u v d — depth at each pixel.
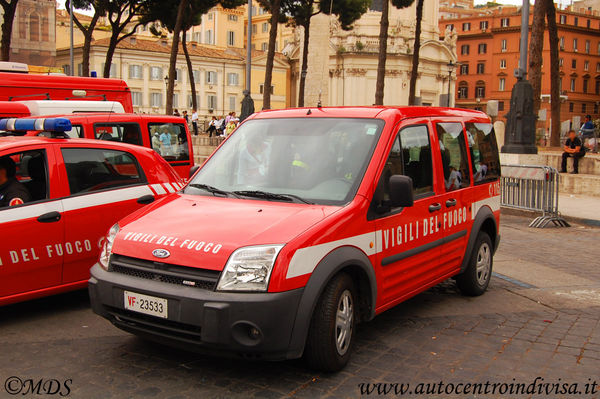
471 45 94.00
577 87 90.94
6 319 5.54
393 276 4.91
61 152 5.74
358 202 4.50
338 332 4.30
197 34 87.69
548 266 8.30
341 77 65.94
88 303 6.06
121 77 61.75
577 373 4.49
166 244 4.07
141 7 33.09
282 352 3.87
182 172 10.39
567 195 16.75
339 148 4.89
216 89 69.06
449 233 5.81
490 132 7.00
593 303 6.43
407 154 5.15
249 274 3.80
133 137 9.55
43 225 5.40
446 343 5.07
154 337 4.07
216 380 4.19
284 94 74.56
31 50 39.03
